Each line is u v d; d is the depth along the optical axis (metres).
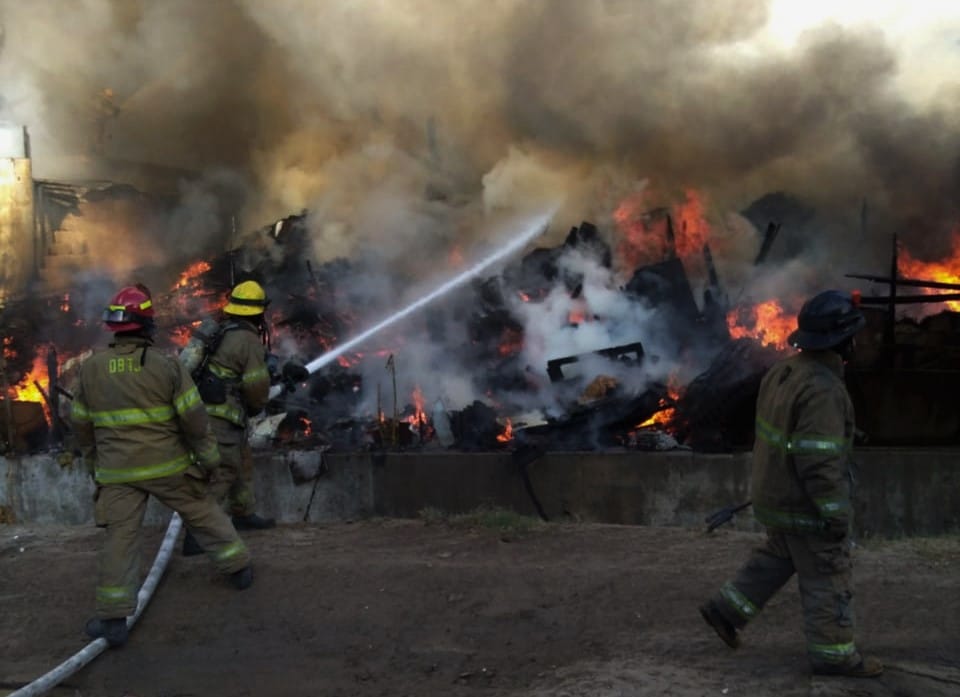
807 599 3.54
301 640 4.33
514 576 4.86
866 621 4.18
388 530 5.89
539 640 4.21
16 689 3.97
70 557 5.47
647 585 4.70
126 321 4.33
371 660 4.13
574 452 7.98
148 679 4.06
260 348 5.39
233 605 4.67
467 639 4.27
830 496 3.34
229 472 5.39
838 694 3.40
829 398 3.37
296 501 7.96
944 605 4.30
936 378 9.70
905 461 7.92
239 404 5.39
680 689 3.58
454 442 8.90
